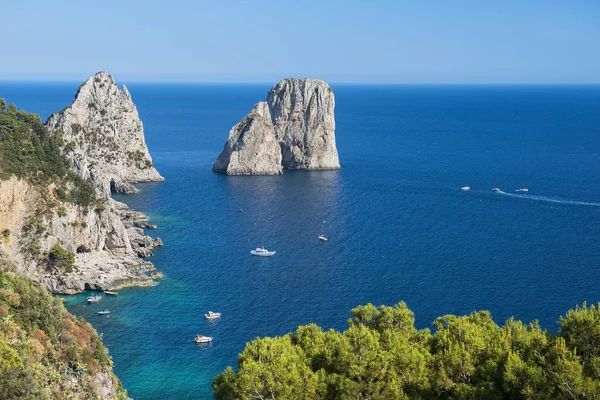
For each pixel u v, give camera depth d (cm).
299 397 4584
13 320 5984
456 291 11269
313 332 5444
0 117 12094
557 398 4094
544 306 10531
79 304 10756
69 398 5756
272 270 12538
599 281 11700
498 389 4412
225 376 4847
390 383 4569
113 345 9238
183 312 10419
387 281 11844
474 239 14762
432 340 5350
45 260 11356
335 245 14312
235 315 10300
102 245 12706
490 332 5250
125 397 6919
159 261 13050
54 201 11800
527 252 13650
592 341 4544
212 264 12900
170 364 8738
